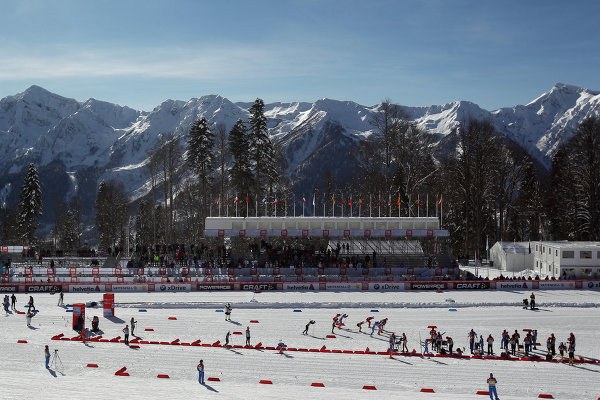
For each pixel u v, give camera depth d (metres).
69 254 107.06
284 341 53.72
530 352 50.97
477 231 102.75
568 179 112.50
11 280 79.94
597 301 70.69
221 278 81.31
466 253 102.12
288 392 39.88
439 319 62.31
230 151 101.81
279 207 110.12
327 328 58.56
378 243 97.81
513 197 126.38
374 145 118.44
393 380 43.25
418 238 97.69
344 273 84.12
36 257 98.75
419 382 42.88
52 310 65.06
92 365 45.53
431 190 112.25
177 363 46.72
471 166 106.44
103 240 122.25
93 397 37.75
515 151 147.62
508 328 58.62
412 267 87.50
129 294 75.12
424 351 50.22
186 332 56.41
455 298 72.94
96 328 56.09
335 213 130.75
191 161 101.19
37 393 38.38
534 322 61.00
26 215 117.69
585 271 83.50
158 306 67.88
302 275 82.94
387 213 108.25
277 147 120.19
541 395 40.16
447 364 47.31
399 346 52.12
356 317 63.28
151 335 55.16
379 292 77.19
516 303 69.25
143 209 125.00
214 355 49.06
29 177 118.56
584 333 56.81
